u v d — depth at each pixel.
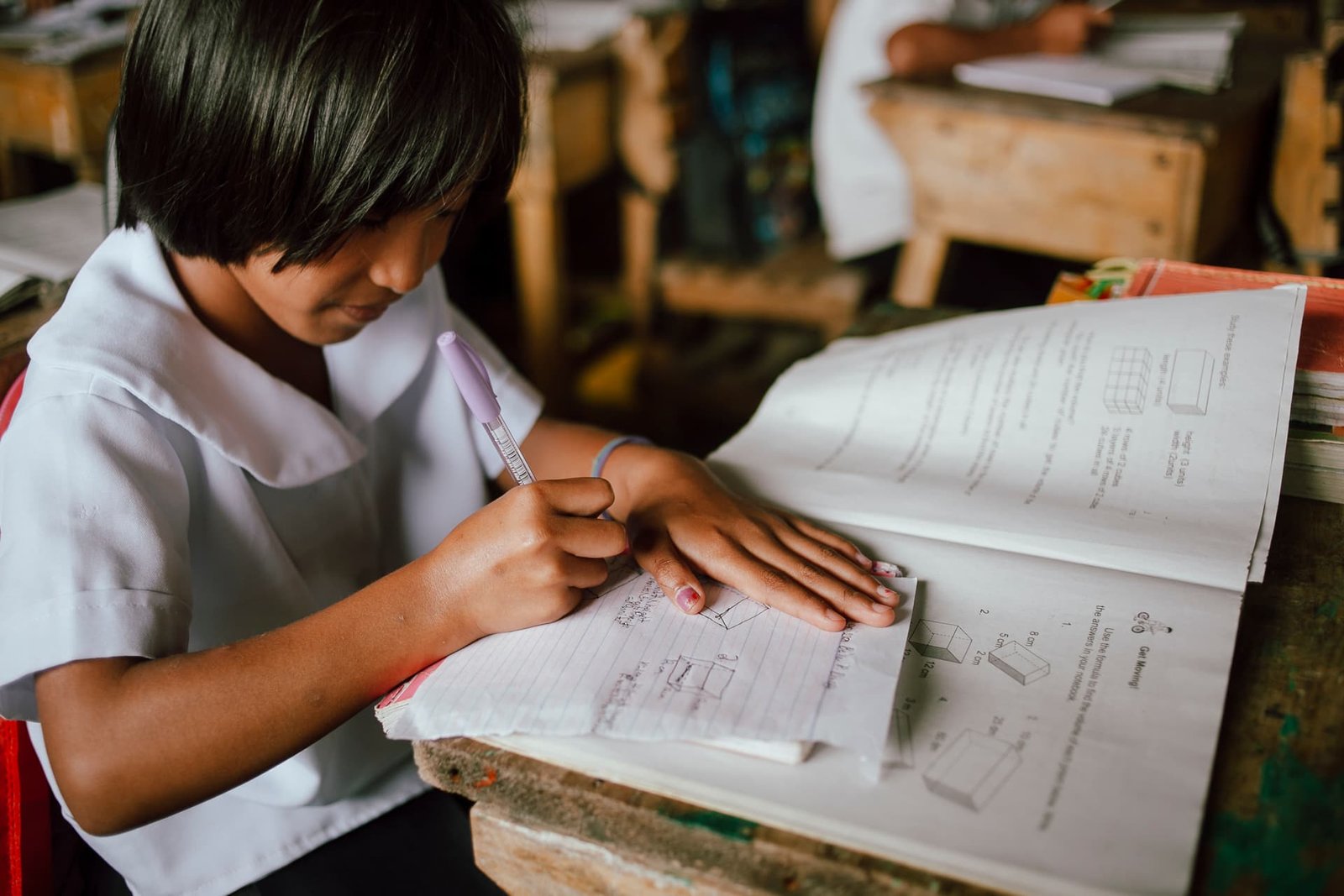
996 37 2.03
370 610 0.65
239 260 0.73
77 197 1.37
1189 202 1.65
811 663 0.59
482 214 0.82
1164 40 2.00
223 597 0.81
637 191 2.43
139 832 0.80
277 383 0.81
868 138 2.30
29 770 0.77
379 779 0.92
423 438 0.99
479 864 0.56
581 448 0.97
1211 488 0.71
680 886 0.50
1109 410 0.78
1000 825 0.48
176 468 0.73
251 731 0.62
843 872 0.48
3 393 0.91
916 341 0.92
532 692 0.58
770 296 2.34
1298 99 1.65
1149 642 0.60
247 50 0.65
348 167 0.65
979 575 0.67
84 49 2.01
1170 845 0.47
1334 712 0.56
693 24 2.49
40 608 0.64
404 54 0.65
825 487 0.78
